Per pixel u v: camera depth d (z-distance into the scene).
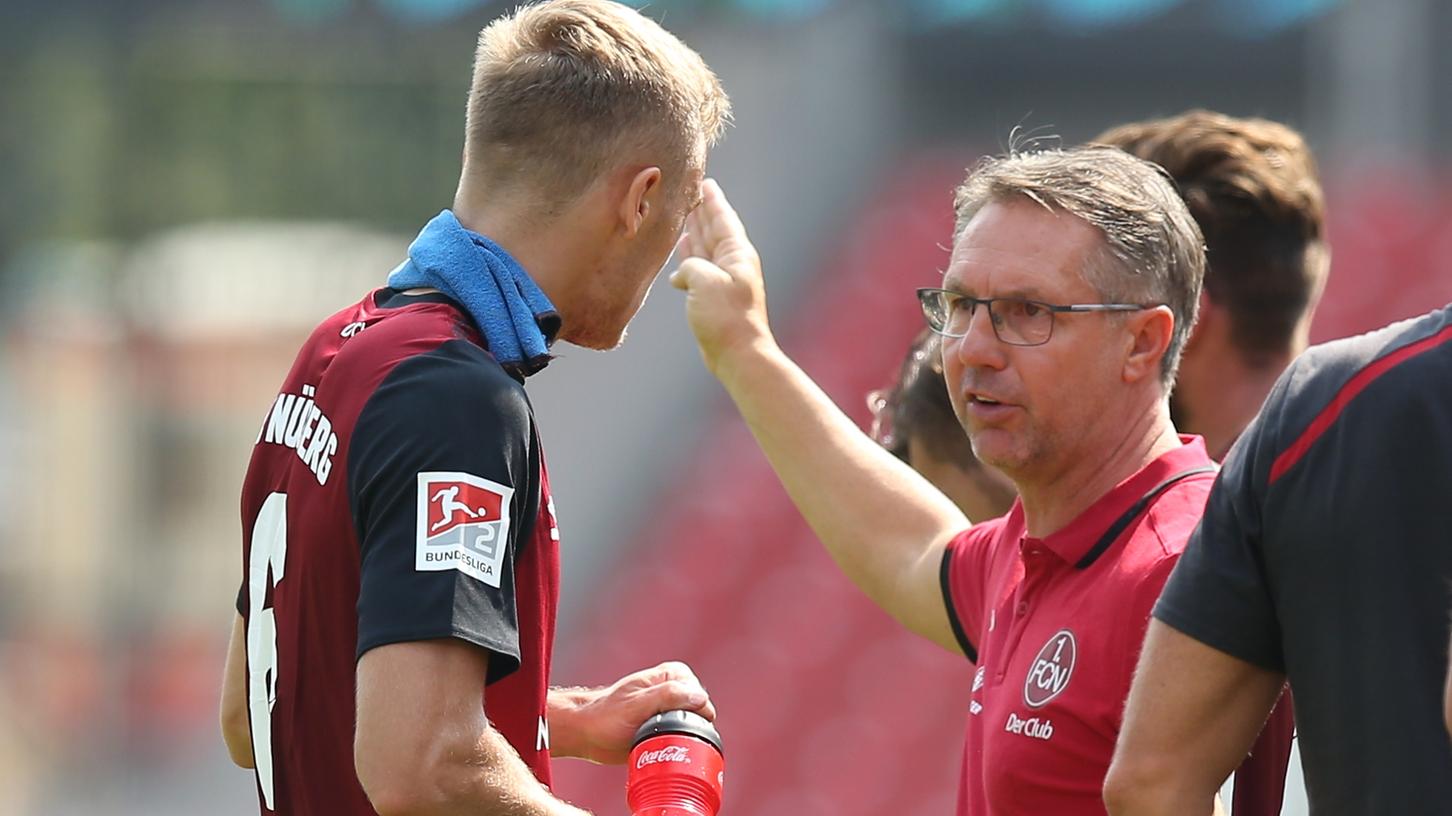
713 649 36.41
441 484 7.64
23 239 55.25
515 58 8.50
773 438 11.00
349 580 7.93
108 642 52.22
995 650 9.18
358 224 54.62
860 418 41.25
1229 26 49.72
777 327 44.06
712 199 11.44
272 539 8.27
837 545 10.82
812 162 46.34
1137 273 8.70
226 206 55.16
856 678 34.59
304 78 54.09
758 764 33.84
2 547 53.72
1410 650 7.02
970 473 11.78
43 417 54.66
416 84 53.69
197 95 54.50
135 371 54.25
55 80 54.06
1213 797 7.59
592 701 9.38
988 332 8.76
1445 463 7.02
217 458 53.84
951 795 31.84
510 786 7.70
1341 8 47.09
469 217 8.55
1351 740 7.13
